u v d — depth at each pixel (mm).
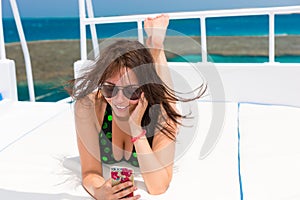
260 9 3379
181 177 2111
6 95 3654
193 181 2064
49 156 2463
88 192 1961
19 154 2504
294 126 2807
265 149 2445
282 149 2439
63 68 18312
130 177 1805
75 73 3516
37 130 2928
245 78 3568
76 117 1970
